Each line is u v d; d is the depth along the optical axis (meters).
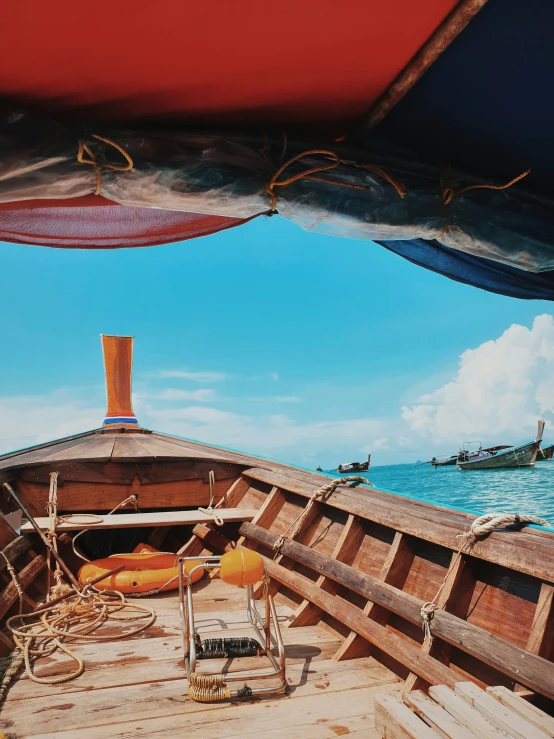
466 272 3.24
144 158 2.16
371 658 2.95
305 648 3.09
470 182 2.59
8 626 3.23
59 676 2.80
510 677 2.16
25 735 2.25
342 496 3.79
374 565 3.25
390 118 2.42
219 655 2.82
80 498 4.88
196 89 2.09
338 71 2.07
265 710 2.43
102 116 2.20
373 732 2.23
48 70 1.90
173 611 3.78
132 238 3.05
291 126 2.44
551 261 2.70
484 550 2.47
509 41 1.92
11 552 3.69
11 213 2.75
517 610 2.35
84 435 8.05
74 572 4.46
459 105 2.27
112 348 8.81
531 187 2.67
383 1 1.71
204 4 1.67
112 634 3.38
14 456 5.63
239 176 2.29
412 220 2.50
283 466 5.14
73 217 2.84
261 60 1.97
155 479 5.07
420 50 1.95
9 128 2.01
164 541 5.44
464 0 1.69
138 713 2.42
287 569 3.82
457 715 1.95
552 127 2.31
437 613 2.48
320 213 2.42
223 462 5.32
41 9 1.63
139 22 1.72
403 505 3.32
